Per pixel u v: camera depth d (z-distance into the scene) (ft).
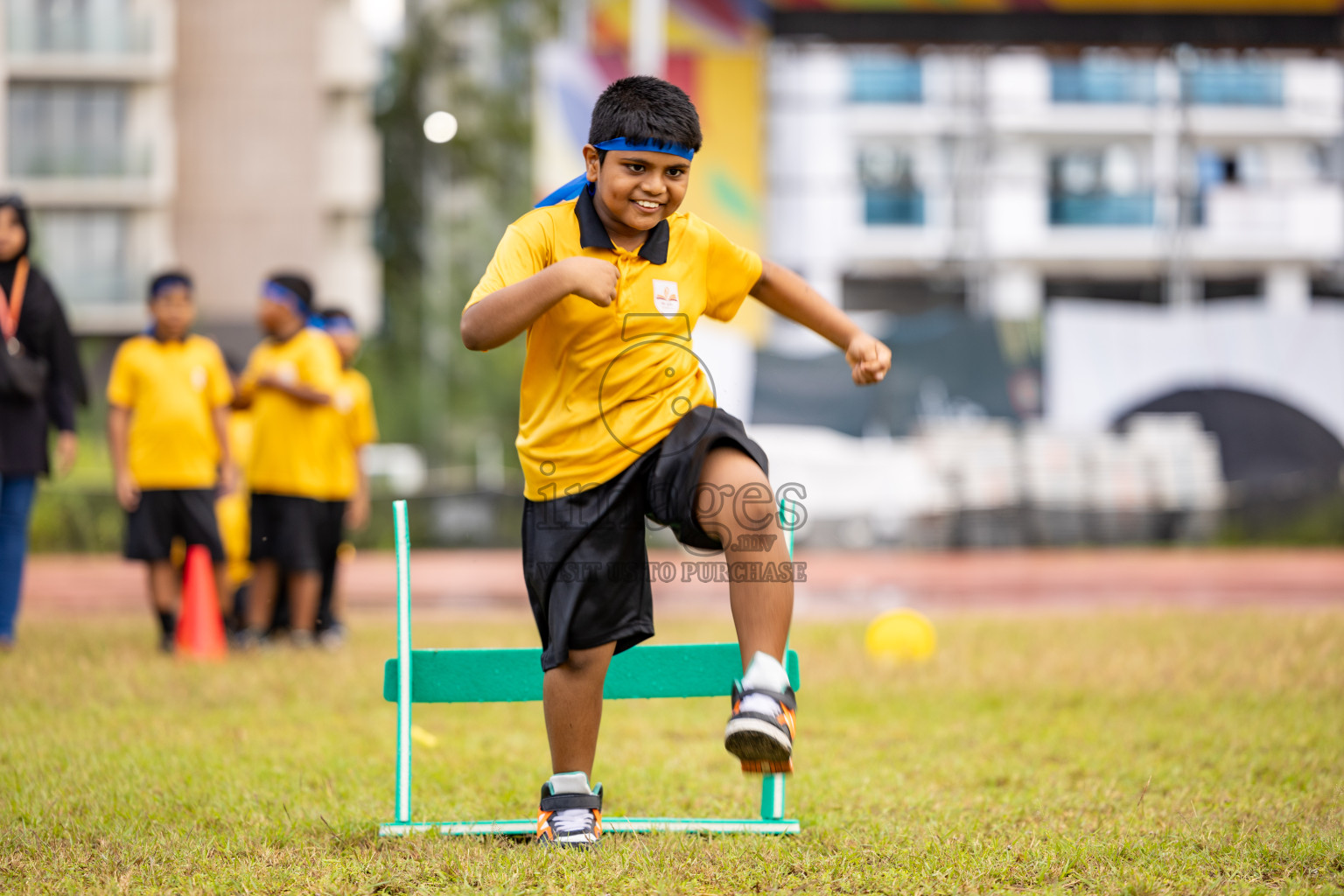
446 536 124.36
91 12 206.49
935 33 123.24
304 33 208.64
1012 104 216.54
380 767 28.66
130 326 209.36
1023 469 121.70
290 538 50.78
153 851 21.13
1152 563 111.45
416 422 212.84
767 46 124.67
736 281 21.53
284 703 38.04
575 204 20.81
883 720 35.60
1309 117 221.46
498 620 65.10
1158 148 194.29
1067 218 221.46
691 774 28.32
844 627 56.90
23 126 208.13
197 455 49.14
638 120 19.48
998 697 38.65
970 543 120.47
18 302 45.91
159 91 208.54
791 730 18.53
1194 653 45.93
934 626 57.31
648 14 115.55
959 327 127.24
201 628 46.73
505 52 262.06
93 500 117.60
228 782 26.55
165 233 209.05
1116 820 23.29
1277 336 127.03
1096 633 52.60
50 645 48.98
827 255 176.76
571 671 20.72
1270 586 90.33
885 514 119.65
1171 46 122.42
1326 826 22.36
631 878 19.13
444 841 21.25
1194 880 19.22
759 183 126.11
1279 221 192.54
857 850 20.98
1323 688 38.70
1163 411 126.93
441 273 248.93
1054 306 135.44
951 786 27.17
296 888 19.19
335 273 213.66
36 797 24.81
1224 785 26.40
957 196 160.04
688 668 23.07
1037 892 18.86
